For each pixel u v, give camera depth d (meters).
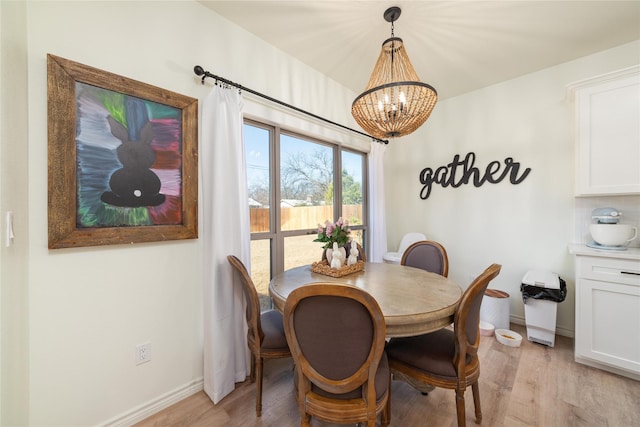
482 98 2.94
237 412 1.51
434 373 1.25
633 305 1.73
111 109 1.36
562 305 2.43
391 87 1.54
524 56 2.34
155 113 1.52
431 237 3.36
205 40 1.77
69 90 1.23
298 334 1.02
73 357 1.25
